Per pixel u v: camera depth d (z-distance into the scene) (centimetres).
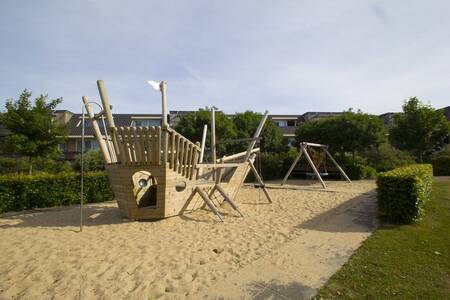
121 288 345
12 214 830
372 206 837
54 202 959
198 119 2216
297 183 1605
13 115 1409
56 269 407
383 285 332
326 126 1883
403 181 629
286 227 625
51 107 1555
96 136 734
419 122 1978
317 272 374
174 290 338
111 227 650
